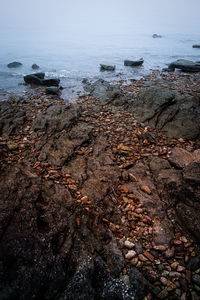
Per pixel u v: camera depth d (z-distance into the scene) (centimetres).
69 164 476
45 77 1267
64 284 249
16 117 706
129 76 1293
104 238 319
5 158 497
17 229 282
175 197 381
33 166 462
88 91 1023
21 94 987
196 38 3088
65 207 357
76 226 322
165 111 696
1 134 609
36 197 348
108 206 375
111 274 275
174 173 431
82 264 270
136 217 361
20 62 1630
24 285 231
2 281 227
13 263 245
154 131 643
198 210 343
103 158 497
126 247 314
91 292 247
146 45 2431
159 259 301
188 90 978
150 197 397
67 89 1069
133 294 257
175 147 538
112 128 659
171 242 322
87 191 399
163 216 363
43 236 284
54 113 704
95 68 1496
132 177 438
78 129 603
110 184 420
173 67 1430
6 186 352
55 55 1881
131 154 525
